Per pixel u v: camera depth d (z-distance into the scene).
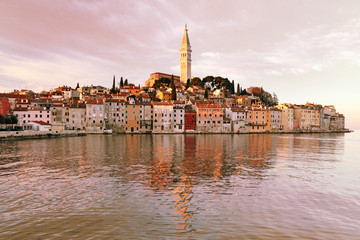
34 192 26.70
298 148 77.25
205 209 22.17
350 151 69.75
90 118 152.75
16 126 120.94
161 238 16.86
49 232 17.64
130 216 20.48
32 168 39.88
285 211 21.81
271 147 79.25
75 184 30.02
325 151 69.38
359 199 25.16
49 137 114.31
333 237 17.19
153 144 85.19
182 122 170.12
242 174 36.56
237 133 177.50
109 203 23.44
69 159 49.34
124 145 80.31
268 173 37.44
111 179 32.66
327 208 22.59
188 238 16.86
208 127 173.75
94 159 49.59
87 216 20.41
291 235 17.41
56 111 147.88
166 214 20.97
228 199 24.94
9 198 24.69
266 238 16.95
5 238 16.73
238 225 18.94
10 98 165.50
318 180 33.12
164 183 30.84
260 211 21.77
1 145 77.25
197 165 43.81
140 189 28.06
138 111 163.88
